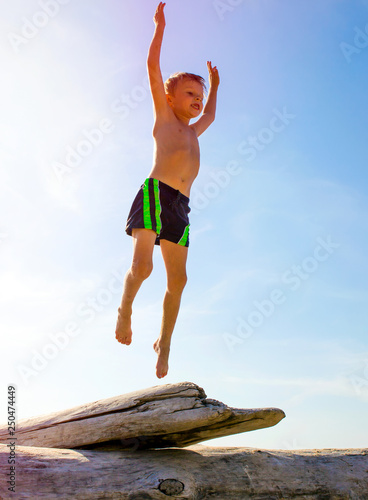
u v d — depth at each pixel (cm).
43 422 414
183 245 461
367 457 427
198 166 484
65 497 308
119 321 437
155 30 477
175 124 477
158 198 445
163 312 454
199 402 372
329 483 385
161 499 321
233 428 391
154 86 471
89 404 409
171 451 384
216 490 347
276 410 385
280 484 369
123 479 330
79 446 391
